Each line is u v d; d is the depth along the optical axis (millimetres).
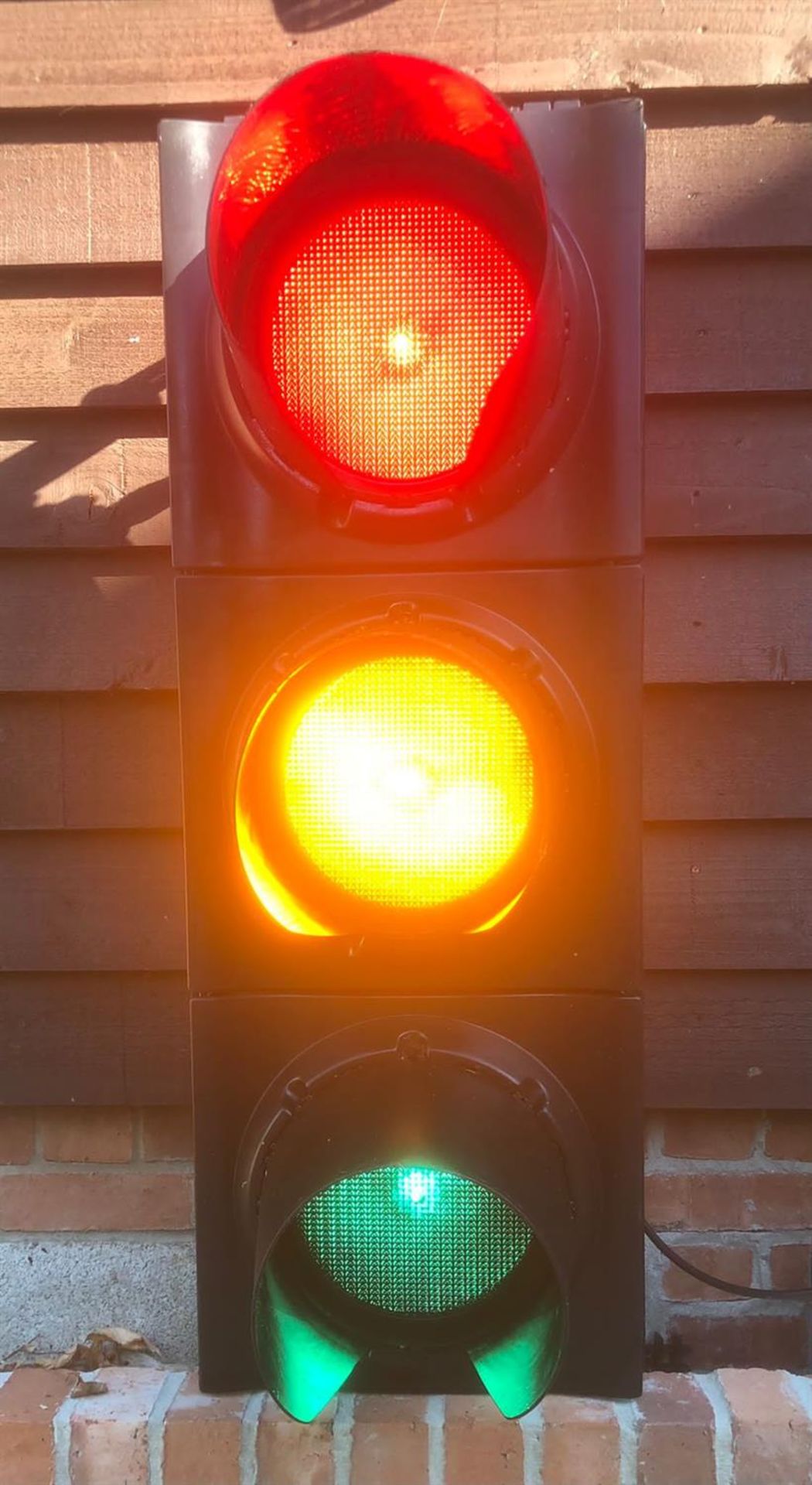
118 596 1822
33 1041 1875
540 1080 1157
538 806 1083
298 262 1069
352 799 1109
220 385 1142
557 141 1133
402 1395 1436
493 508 1125
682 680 1788
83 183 1786
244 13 1745
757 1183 1847
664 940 1821
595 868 1144
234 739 1150
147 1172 1901
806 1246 1841
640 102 1124
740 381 1751
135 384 1799
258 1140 1176
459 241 1058
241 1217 1206
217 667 1153
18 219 1792
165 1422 1478
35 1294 1910
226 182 1030
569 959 1156
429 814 1105
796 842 1807
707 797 1804
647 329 1755
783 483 1763
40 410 1807
